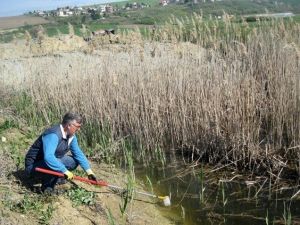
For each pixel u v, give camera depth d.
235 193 8.47
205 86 10.27
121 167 10.05
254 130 9.27
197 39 12.32
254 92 9.56
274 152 9.02
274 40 12.18
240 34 12.20
